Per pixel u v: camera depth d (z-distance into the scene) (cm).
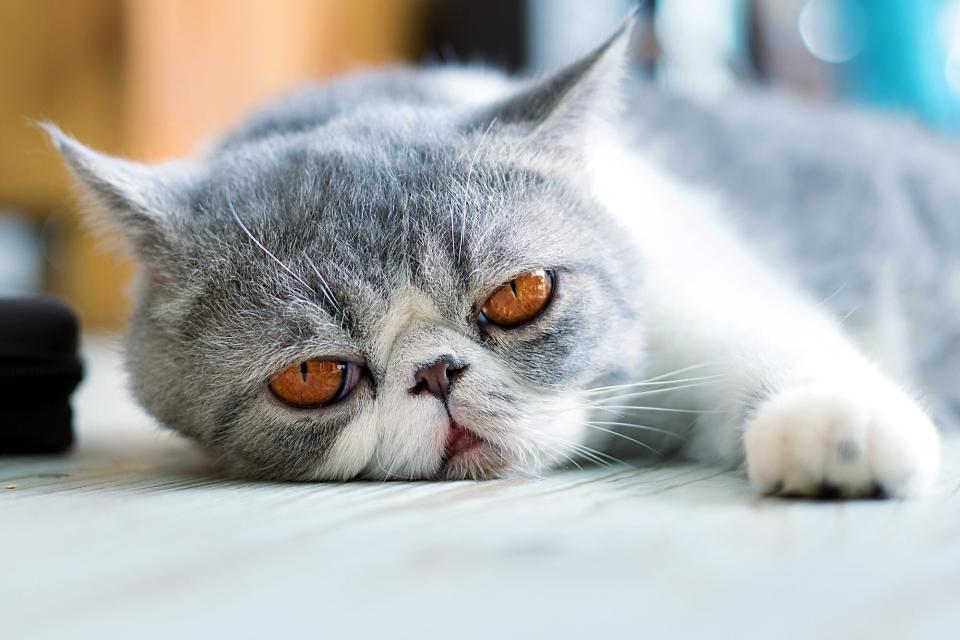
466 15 88
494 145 32
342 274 30
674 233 37
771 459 26
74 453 35
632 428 34
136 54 77
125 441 38
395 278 30
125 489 28
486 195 31
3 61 75
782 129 49
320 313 30
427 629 18
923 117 63
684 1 77
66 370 34
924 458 25
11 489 28
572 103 33
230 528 23
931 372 44
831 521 23
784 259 43
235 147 37
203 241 31
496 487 28
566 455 31
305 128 38
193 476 31
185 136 82
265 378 30
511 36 86
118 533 23
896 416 25
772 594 19
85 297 85
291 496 27
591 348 32
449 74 44
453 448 30
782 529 22
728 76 75
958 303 45
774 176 46
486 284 30
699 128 48
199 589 19
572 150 34
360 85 42
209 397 31
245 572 20
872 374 29
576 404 32
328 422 30
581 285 31
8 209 80
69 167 32
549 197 32
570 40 81
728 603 19
